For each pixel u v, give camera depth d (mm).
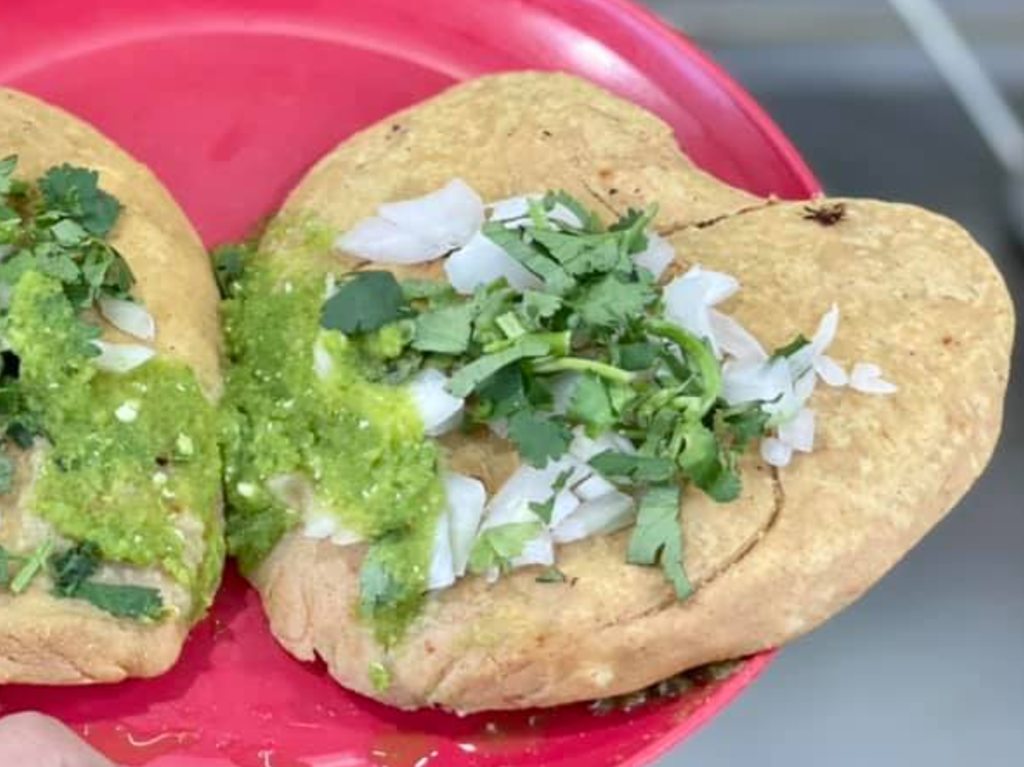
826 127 273
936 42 274
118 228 200
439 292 195
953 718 240
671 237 208
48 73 223
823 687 240
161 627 183
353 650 188
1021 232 271
